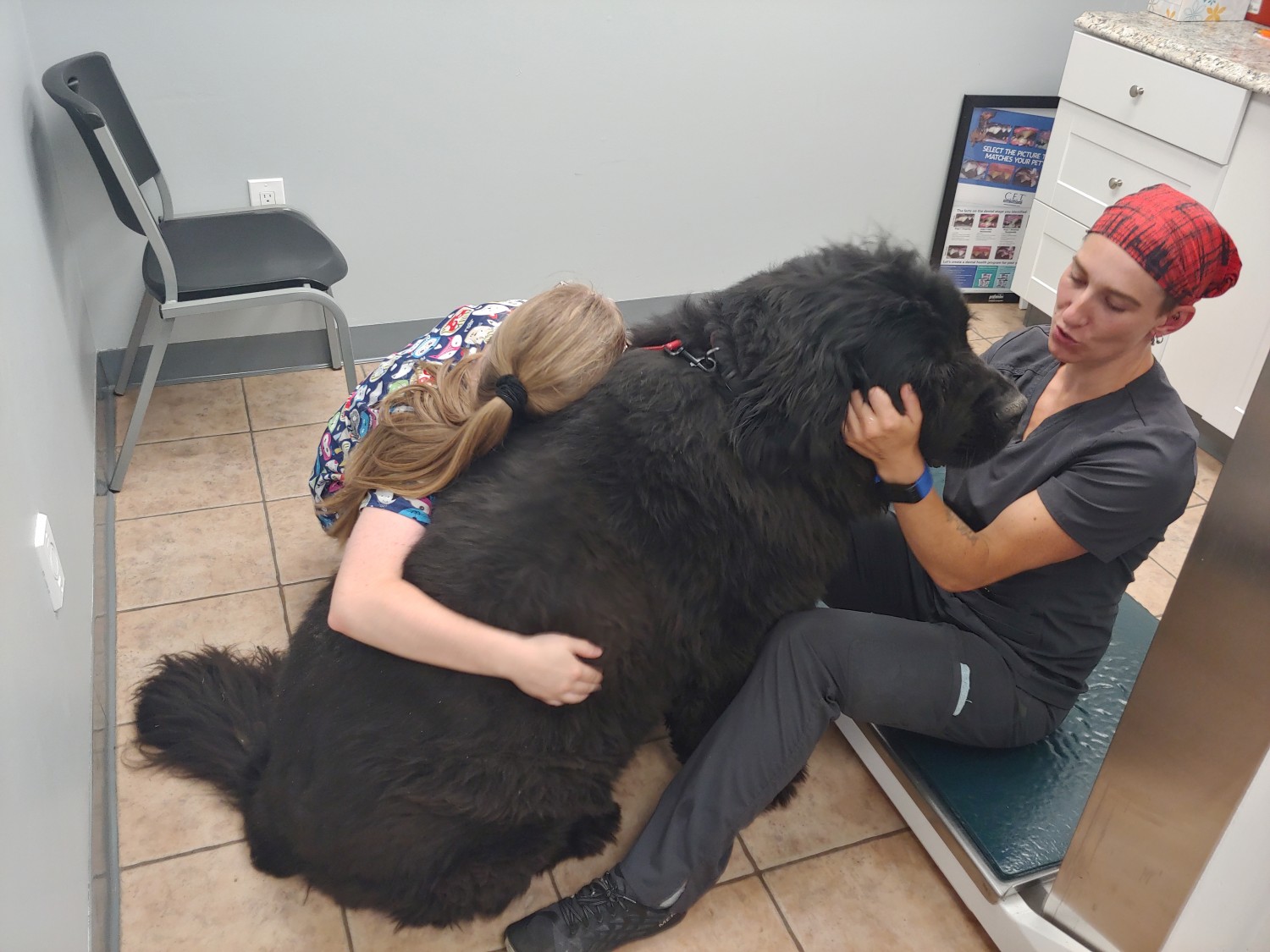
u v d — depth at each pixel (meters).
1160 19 2.75
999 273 3.42
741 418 1.26
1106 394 1.38
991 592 1.49
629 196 2.97
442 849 1.31
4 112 1.76
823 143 3.10
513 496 1.27
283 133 2.53
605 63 2.73
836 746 1.80
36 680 1.18
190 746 1.58
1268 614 0.81
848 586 1.75
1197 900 1.01
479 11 2.54
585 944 1.39
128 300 2.56
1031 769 1.52
